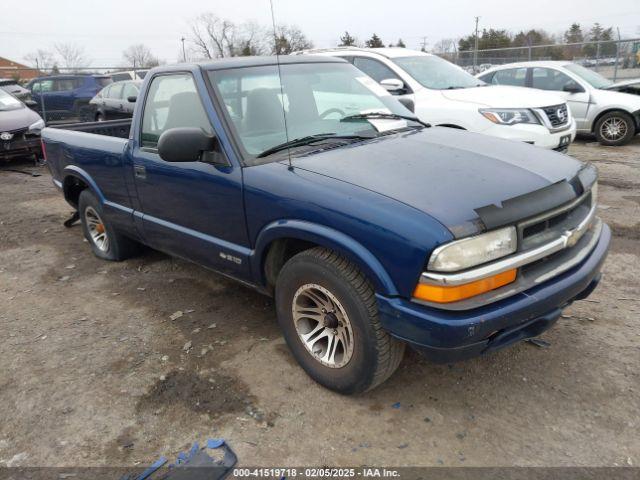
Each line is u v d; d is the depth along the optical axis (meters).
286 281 2.95
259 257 3.09
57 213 6.96
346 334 2.75
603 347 3.27
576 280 2.64
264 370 3.19
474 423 2.69
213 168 3.24
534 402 2.82
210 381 3.12
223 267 3.46
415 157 2.98
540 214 2.55
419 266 2.31
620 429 2.60
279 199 2.84
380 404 2.86
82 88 17.47
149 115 3.87
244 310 3.99
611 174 7.81
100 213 4.79
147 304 4.17
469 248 2.31
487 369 3.11
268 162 3.07
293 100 3.54
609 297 3.90
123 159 4.11
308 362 3.01
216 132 3.22
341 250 2.55
